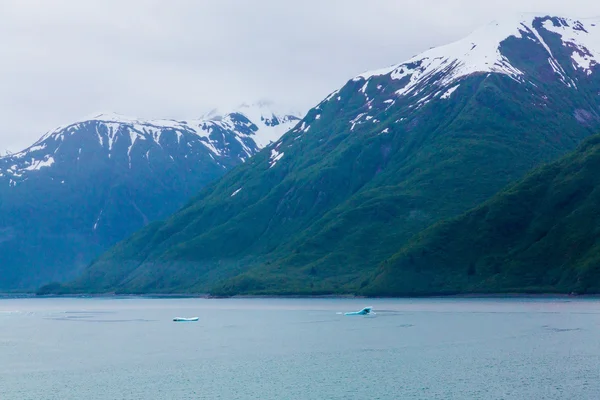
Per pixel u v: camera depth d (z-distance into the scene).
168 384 135.12
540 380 131.50
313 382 134.25
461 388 127.06
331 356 162.38
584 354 156.75
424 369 144.25
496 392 123.75
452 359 154.88
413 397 121.88
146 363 158.00
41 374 147.62
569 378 132.62
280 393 126.38
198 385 133.62
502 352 162.12
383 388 128.38
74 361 163.25
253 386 132.00
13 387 135.12
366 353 165.75
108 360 163.50
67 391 131.12
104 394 128.25
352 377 138.00
